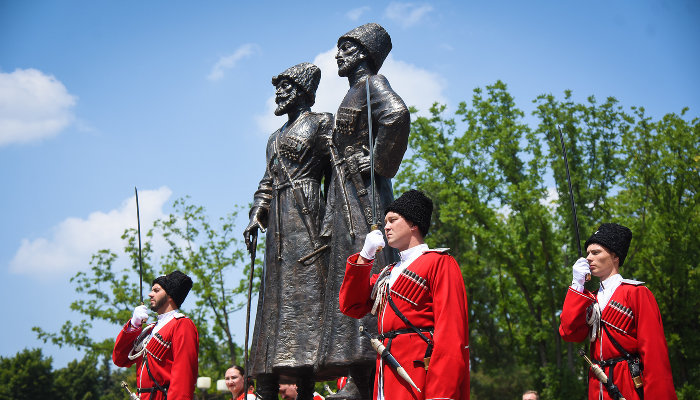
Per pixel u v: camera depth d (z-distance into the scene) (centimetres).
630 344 639
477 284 3105
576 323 658
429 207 548
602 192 2998
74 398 6769
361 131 780
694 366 2822
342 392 725
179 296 834
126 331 827
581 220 2838
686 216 2775
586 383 2688
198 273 2862
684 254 2747
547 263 2838
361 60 819
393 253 755
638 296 640
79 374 7019
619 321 644
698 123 2922
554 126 2994
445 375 472
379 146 753
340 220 765
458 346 480
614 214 2994
